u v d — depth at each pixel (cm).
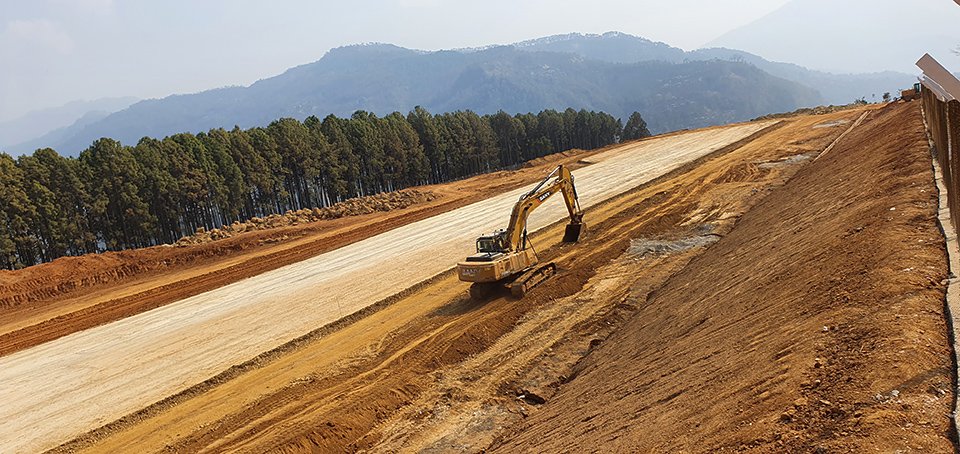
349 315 2409
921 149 1733
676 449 763
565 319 2062
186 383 1961
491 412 1568
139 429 1711
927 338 690
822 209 1722
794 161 3959
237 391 1870
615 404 1130
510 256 2352
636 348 1488
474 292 2348
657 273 2342
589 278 2442
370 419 1600
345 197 7288
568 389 1534
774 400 723
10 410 1942
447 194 6075
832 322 847
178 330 2573
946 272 859
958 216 927
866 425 579
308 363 2011
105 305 3188
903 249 981
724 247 2211
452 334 2041
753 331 1029
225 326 2530
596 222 3428
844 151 2886
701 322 1330
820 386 695
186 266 3984
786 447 615
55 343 2655
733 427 723
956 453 501
